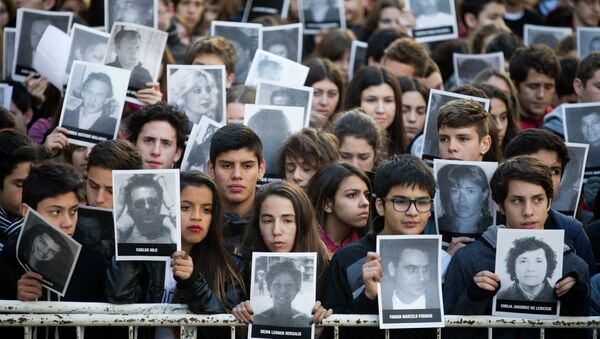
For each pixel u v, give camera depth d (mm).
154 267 14688
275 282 13922
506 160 15570
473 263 14922
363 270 14023
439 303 14008
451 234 16047
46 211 14469
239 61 23125
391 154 21141
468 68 23734
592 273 16234
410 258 14062
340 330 14781
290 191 15406
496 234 15016
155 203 13945
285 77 20438
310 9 25609
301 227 15375
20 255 13938
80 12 26203
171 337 14547
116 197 13969
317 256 15328
